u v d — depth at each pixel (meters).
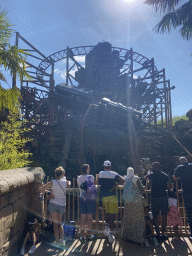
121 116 12.15
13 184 2.94
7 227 3.06
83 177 4.04
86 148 12.86
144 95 25.36
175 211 4.09
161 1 9.90
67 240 4.00
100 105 12.10
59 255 3.38
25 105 20.75
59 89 16.08
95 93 14.50
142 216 3.78
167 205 4.04
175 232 4.15
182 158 4.34
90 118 13.13
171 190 4.17
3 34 6.09
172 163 10.10
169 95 23.31
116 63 28.23
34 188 4.06
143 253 3.45
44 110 22.34
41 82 22.78
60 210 3.77
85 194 3.96
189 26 9.81
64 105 16.11
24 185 3.66
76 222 4.39
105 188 4.04
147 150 12.12
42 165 12.60
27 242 3.81
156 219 3.99
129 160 11.14
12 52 6.14
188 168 4.13
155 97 24.16
